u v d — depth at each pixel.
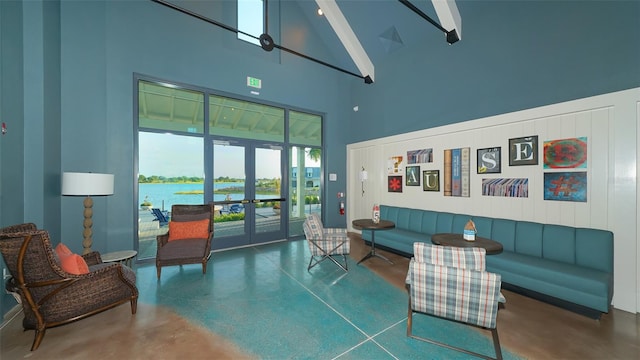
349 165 6.27
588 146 2.87
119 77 3.75
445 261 1.94
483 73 3.82
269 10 5.16
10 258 1.81
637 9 2.56
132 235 3.84
